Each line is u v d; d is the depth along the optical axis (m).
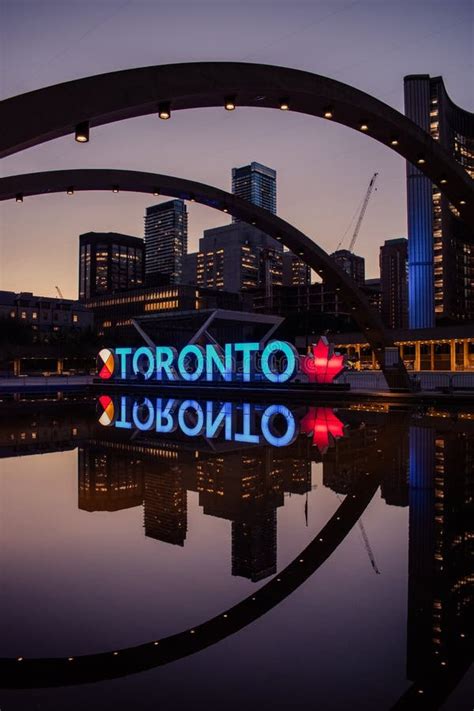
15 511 7.98
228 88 10.43
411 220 78.50
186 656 3.86
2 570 5.61
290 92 11.95
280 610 4.61
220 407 27.41
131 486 9.64
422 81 75.62
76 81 8.34
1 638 4.16
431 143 16.27
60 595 4.96
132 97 8.91
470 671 3.62
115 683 3.53
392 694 3.37
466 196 18.23
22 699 3.34
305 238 29.41
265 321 48.03
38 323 103.31
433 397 27.31
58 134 8.44
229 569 5.61
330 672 3.63
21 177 17.48
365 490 9.27
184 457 12.60
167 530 7.04
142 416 22.80
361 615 4.52
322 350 34.06
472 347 58.97
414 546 6.35
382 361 32.31
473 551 6.15
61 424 19.73
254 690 3.43
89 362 87.38
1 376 74.00
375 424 18.81
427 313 77.44
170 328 54.25
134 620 4.45
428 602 4.76
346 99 13.33
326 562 5.82
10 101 7.71
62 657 3.87
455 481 9.89
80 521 7.46
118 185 20.17
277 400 31.45
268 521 7.43
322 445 14.20
